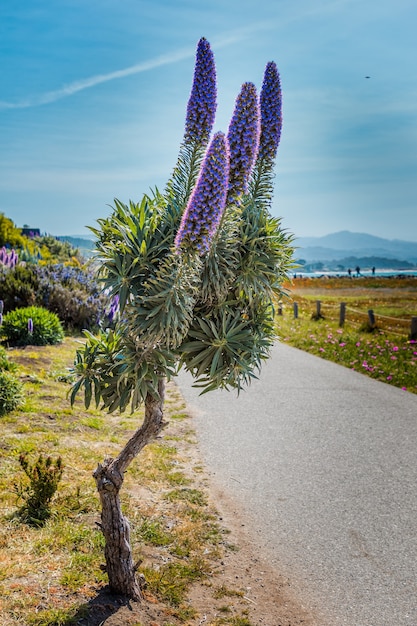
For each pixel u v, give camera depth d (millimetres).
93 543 5102
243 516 6312
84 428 8523
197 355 4035
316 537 5902
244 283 4008
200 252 3488
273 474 7605
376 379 14266
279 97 4195
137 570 4906
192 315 3887
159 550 5383
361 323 23406
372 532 6035
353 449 8711
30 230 49562
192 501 6535
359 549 5684
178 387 12750
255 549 5609
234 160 3619
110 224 3982
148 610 4332
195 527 5887
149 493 6617
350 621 4516
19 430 7879
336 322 25312
